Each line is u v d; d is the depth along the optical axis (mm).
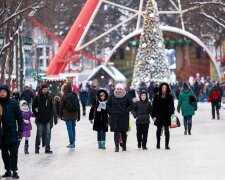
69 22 169750
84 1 169750
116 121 34375
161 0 175375
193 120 58438
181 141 38812
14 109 25719
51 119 35000
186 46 125438
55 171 27547
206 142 37656
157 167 27719
